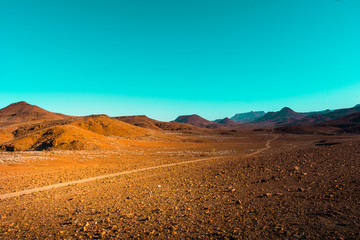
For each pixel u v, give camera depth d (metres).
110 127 142.88
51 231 9.48
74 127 90.56
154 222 9.66
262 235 7.53
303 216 8.98
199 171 26.19
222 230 8.24
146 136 142.88
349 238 6.70
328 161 23.08
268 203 11.19
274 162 26.36
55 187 20.98
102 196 16.02
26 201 15.87
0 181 24.45
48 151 64.94
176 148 88.06
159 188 17.58
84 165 39.81
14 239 8.82
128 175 27.20
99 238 8.28
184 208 11.53
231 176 20.62
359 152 27.19
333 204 10.07
